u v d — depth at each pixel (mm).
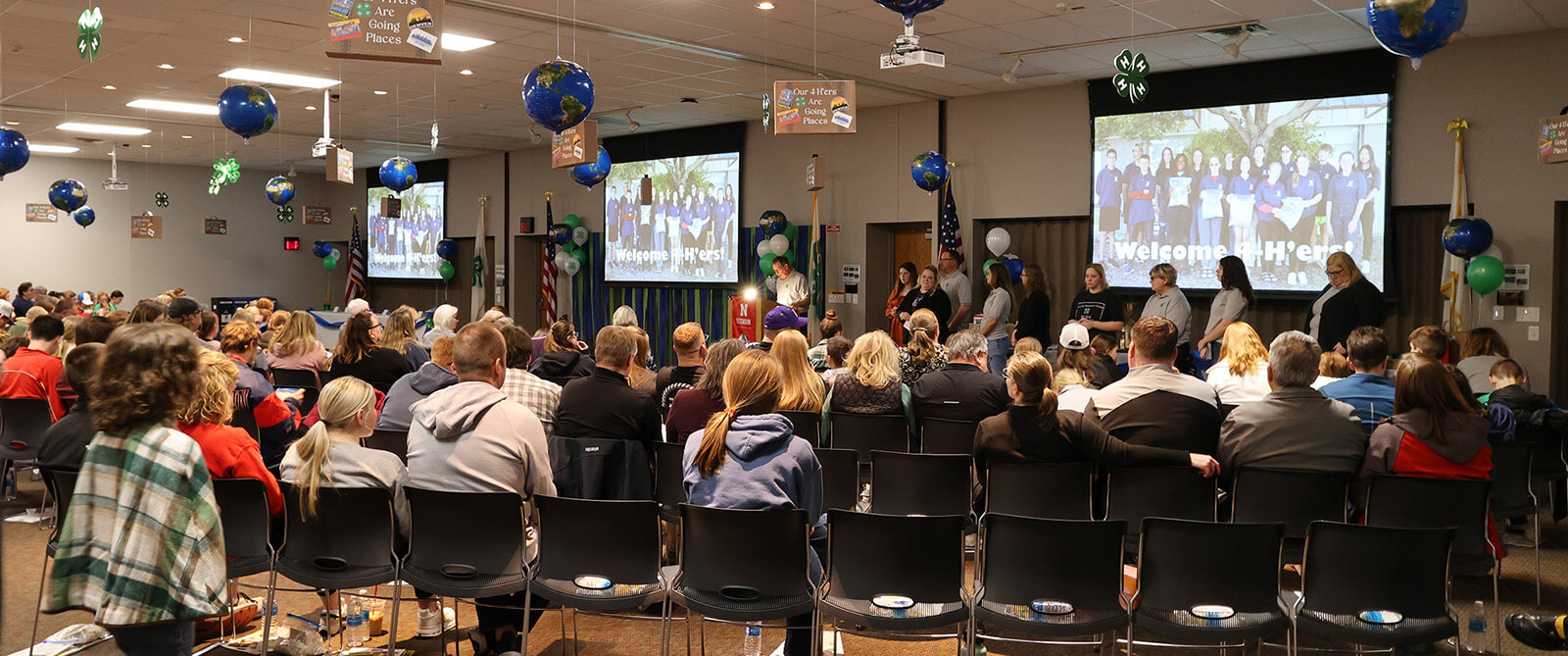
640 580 3510
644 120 14109
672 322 15328
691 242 14914
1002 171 11680
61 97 12508
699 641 4363
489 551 3576
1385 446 4023
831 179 13227
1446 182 8844
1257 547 3266
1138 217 10617
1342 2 7566
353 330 6238
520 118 13906
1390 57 9016
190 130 15625
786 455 3438
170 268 21000
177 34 8945
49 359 6188
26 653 4023
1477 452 3953
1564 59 8219
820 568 3518
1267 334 10016
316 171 21969
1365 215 9234
